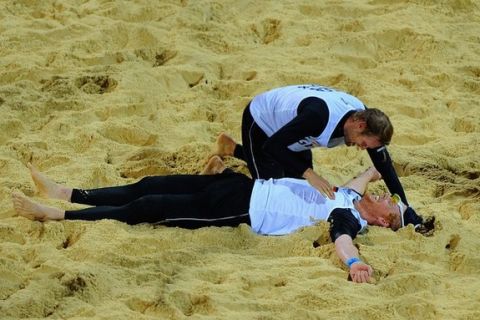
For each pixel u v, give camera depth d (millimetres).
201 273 14711
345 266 15125
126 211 16234
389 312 13648
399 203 16406
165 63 24250
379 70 23656
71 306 13672
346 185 16906
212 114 21594
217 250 15539
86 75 22875
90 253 15258
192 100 22031
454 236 16156
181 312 13633
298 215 16125
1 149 19547
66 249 15602
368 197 16312
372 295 14242
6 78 23078
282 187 16328
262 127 16531
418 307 13719
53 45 24750
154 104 21844
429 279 14547
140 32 25188
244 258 15273
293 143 15430
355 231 15680
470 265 15180
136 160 19438
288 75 23031
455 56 24359
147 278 14516
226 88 22609
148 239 15672
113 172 18672
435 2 26953
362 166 19141
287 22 25750
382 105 21781
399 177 18750
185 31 25406
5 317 13414
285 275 14688
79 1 27344
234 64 23875
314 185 15312
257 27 25797
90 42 24703
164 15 26391
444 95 22500
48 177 18250
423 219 16797
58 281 14273
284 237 15852
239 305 13750
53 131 20438
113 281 14328
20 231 16125
